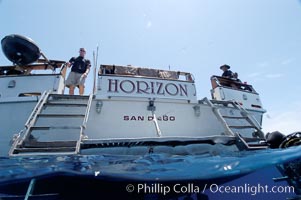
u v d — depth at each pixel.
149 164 2.98
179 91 5.39
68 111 4.59
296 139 3.89
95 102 4.79
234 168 2.76
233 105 5.63
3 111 4.43
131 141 3.71
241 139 4.10
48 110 4.52
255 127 4.79
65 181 2.63
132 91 5.07
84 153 3.87
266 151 3.66
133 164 2.97
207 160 3.19
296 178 3.30
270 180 3.46
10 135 4.26
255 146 4.13
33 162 2.93
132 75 5.75
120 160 3.22
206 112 5.38
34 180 2.47
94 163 2.97
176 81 5.48
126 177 2.49
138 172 2.61
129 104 4.97
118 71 5.70
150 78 5.31
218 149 4.45
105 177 2.50
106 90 4.93
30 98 4.46
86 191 2.78
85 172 2.52
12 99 4.46
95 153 3.92
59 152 3.24
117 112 4.84
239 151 4.01
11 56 4.64
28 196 2.38
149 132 4.84
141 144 3.78
